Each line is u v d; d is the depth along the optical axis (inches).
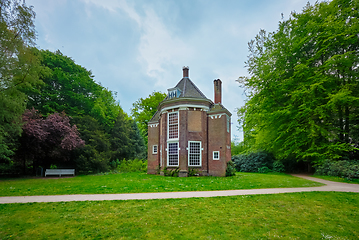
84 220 288.0
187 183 634.2
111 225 271.7
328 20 839.1
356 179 673.6
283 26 1001.5
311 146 872.3
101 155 1243.2
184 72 1122.7
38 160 1059.9
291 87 939.3
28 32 554.9
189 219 295.1
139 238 236.4
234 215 314.8
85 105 1424.7
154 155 1153.4
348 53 781.3
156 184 610.5
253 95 1080.2
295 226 280.5
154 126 1181.1
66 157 1120.8
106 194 450.3
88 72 1535.4
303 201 395.9
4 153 850.1
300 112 856.9
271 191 484.4
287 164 1270.9
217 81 1120.8
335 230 270.1
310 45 952.3
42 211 323.6
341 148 820.0
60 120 1011.3
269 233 255.9
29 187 561.3
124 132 1667.1
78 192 471.8
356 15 840.3
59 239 231.1
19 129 734.5
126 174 1113.4
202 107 971.3
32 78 603.5
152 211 326.0
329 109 841.5
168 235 244.4
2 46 520.4
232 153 1950.1
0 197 418.0
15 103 613.9
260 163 1273.4
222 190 501.7
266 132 1072.2
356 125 890.7
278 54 979.3
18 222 277.7
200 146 951.0
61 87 1309.1
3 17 507.2
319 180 727.7
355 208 360.5
